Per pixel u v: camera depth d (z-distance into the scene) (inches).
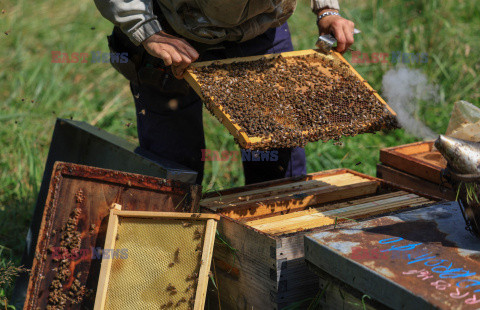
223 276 89.0
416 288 60.8
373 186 102.4
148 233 81.4
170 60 87.7
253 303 83.2
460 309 57.2
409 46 191.6
